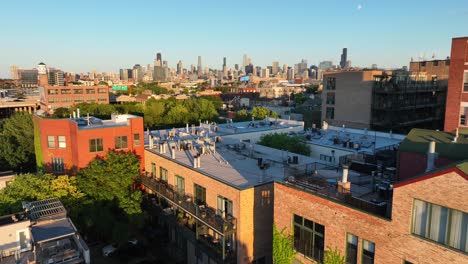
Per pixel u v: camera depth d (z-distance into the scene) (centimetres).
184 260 3416
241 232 2670
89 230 3684
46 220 2895
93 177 3600
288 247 2192
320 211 1961
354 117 7631
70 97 14462
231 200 2736
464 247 1390
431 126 8238
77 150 3969
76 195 3534
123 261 3397
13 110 13862
